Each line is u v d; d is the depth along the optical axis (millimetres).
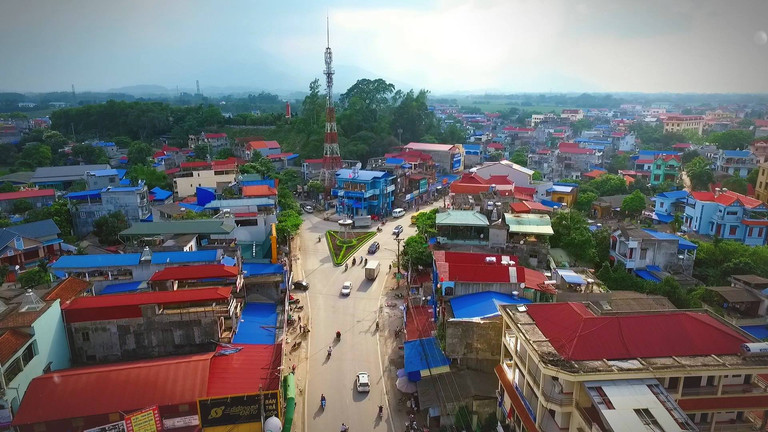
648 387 28859
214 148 167250
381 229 98812
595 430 27156
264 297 55219
